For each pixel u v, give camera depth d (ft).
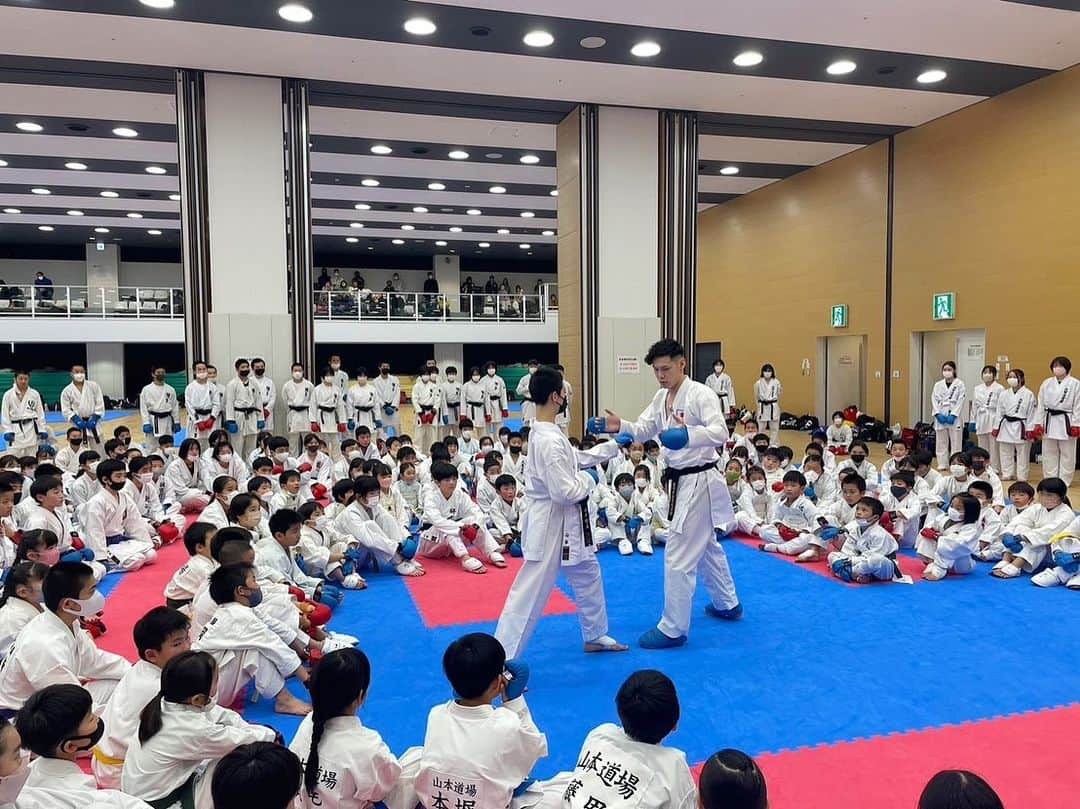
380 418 42.57
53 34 28.19
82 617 15.46
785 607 17.67
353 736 7.97
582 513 14.19
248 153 33.01
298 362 34.55
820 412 52.29
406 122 40.24
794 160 49.90
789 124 41.39
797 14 27.61
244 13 26.68
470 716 8.03
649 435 15.78
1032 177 36.04
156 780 8.47
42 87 33.99
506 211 65.21
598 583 14.74
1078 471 35.96
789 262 54.44
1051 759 10.62
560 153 39.40
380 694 13.00
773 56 31.42
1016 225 37.04
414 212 65.72
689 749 11.03
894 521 23.22
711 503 15.20
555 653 14.97
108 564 20.72
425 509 21.79
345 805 7.80
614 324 37.42
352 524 20.57
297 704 12.46
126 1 25.64
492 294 82.38
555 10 26.94
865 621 16.57
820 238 51.16
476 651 8.05
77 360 86.89
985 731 11.48
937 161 41.39
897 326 44.93
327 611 15.60
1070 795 9.71
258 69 32.04
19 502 21.52
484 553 21.89
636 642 15.60
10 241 80.38
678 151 38.19
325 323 72.49
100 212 64.59
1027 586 19.20
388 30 28.30
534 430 13.92
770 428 47.32
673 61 31.71
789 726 11.71
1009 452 34.76
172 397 37.45
